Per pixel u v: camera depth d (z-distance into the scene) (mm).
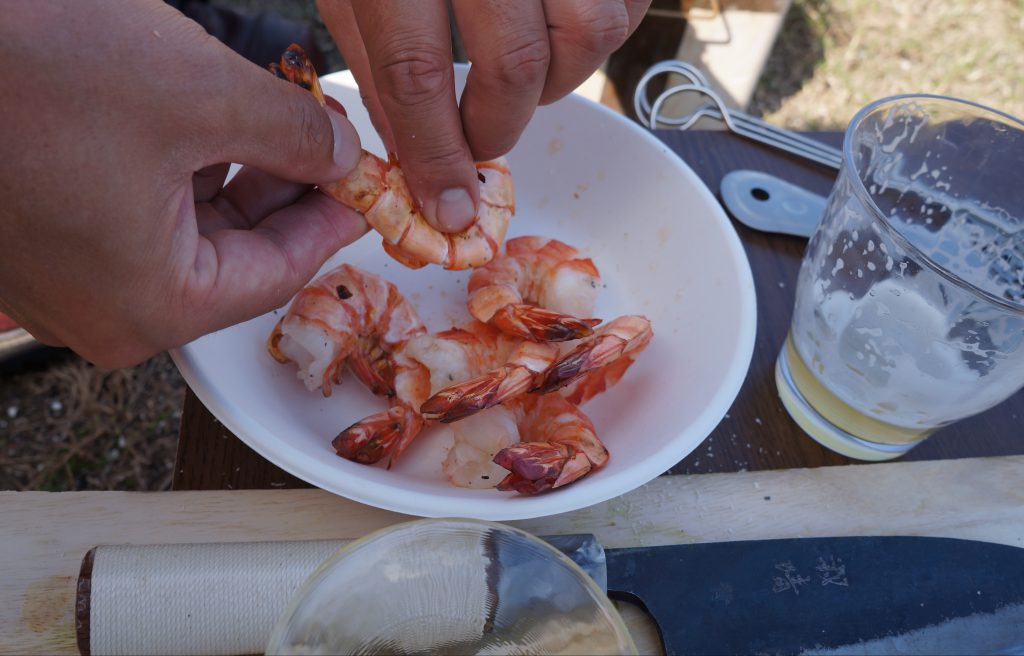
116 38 234
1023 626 298
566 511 287
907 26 1164
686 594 295
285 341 344
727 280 366
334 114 300
